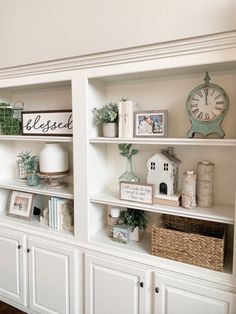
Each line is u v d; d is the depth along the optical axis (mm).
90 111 1698
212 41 1271
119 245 1681
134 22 1429
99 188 1863
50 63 1709
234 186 1569
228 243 1607
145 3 1391
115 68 1535
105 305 1702
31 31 1729
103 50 1530
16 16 1764
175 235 1484
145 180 1818
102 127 1822
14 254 2055
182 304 1464
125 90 1817
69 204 1921
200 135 1518
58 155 1945
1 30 1838
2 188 2293
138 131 1600
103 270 1685
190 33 1305
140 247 1658
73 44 1613
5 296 2152
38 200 2297
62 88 2072
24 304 2053
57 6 1623
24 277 2025
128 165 1854
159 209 1521
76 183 1741
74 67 1651
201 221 1642
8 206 2354
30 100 2242
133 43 1446
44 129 1940
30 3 1699
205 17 1264
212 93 1422
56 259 1854
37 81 1819
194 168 1669
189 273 1433
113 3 1470
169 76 1647
